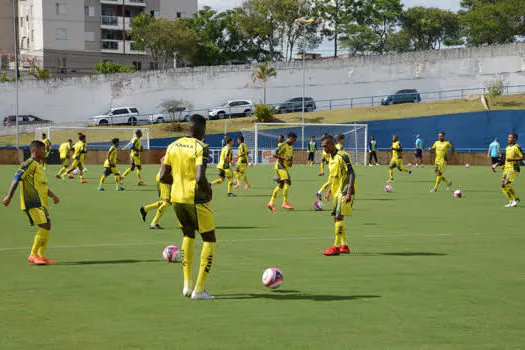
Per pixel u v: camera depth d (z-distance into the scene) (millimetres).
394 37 93875
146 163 51938
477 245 12336
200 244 12188
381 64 72312
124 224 15453
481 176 37469
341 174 11195
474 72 70812
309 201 22047
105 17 90500
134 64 93500
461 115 60812
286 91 72875
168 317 6848
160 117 69188
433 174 39188
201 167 7418
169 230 14391
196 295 7645
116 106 71750
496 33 82750
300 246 12086
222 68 72562
